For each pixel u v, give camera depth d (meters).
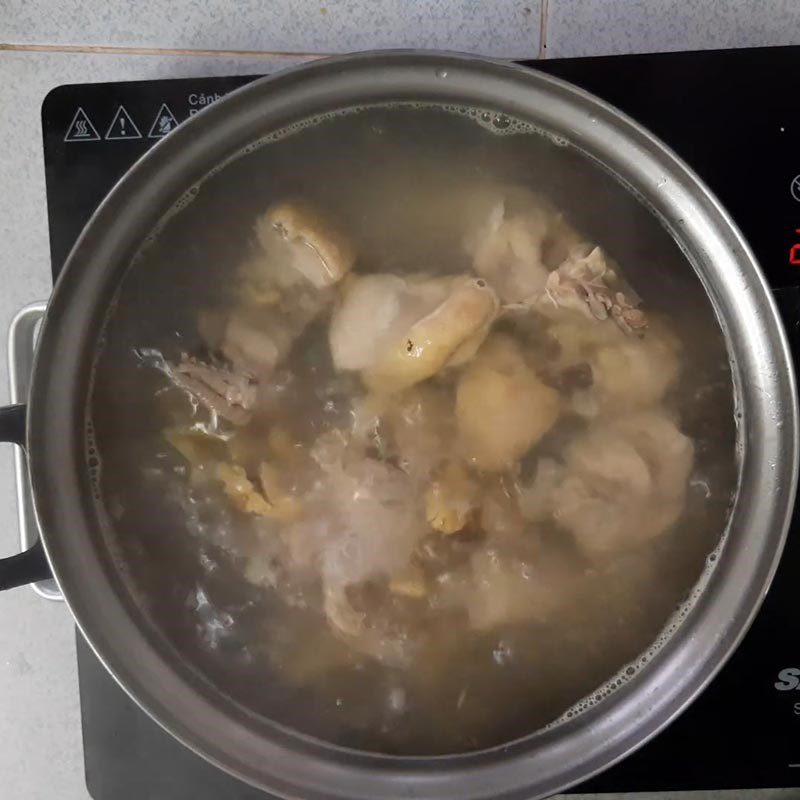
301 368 0.38
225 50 0.43
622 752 0.34
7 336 0.44
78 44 0.43
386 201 0.37
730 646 0.34
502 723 0.36
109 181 0.41
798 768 0.41
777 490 0.34
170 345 0.36
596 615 0.37
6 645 0.46
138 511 0.36
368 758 0.36
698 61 0.40
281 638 0.37
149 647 0.35
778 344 0.34
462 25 0.43
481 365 0.38
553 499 0.38
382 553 0.37
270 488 0.37
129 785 0.43
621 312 0.36
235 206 0.36
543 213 0.37
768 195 0.40
